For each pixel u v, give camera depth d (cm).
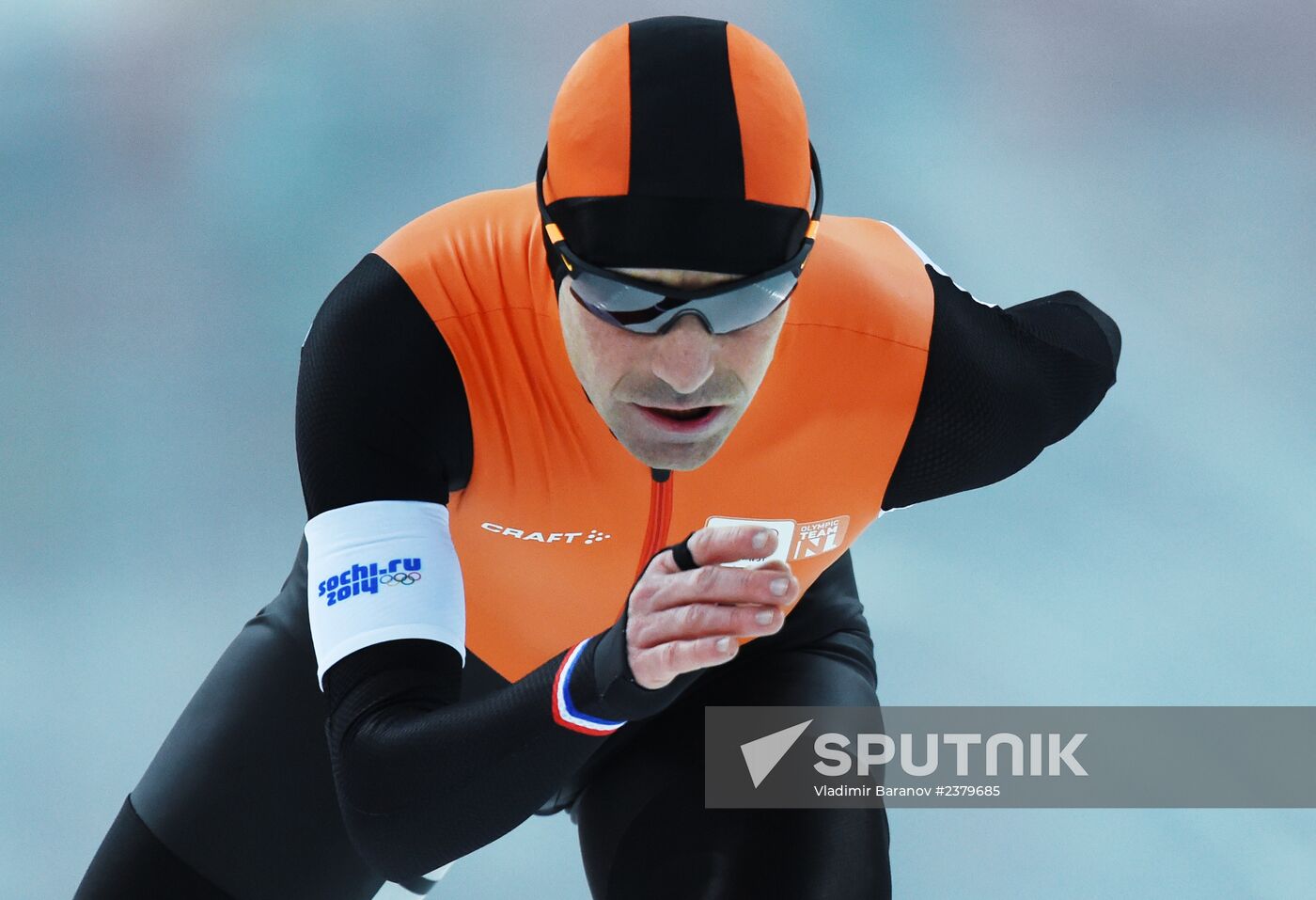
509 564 675
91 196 1648
